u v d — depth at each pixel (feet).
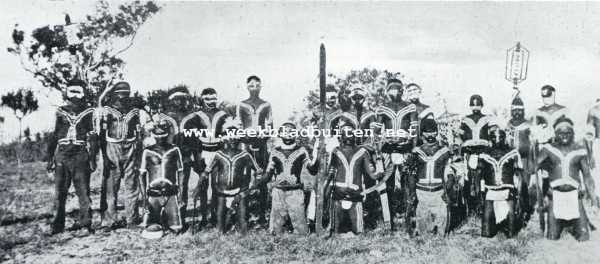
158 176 18.95
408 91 19.93
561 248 18.93
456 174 19.56
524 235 19.43
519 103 20.31
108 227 19.57
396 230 19.36
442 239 18.86
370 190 19.36
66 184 19.38
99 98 19.75
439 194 18.99
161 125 19.29
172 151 19.12
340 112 19.60
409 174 19.19
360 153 18.99
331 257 17.58
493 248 18.39
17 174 20.10
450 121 19.98
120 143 19.56
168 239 18.76
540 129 20.38
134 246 18.25
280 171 18.94
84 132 19.52
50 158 19.35
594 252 18.78
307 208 19.21
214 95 19.62
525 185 20.02
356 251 18.01
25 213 19.83
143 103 19.71
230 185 18.99
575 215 19.60
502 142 19.39
